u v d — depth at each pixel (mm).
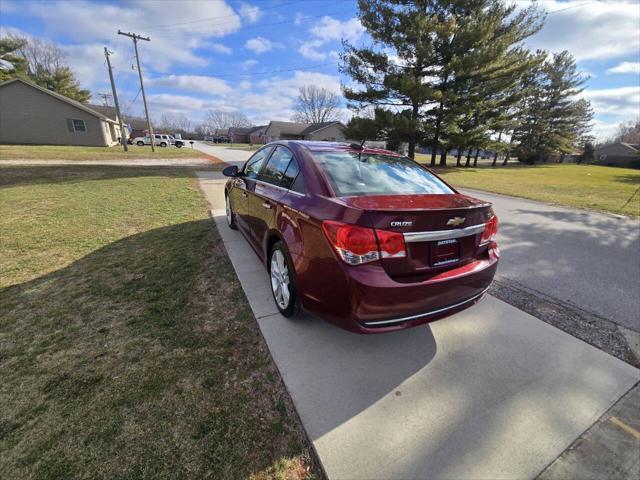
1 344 2250
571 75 37344
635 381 2102
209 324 2545
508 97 22328
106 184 9141
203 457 1518
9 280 3201
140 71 25500
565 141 39844
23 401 1782
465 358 2277
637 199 9766
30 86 28328
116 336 2363
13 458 1478
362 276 1843
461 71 17453
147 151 26469
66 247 4113
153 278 3291
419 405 1864
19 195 7156
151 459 1493
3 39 33125
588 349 2412
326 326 2562
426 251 2006
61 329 2430
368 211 1854
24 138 29000
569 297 3221
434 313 2088
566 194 10898
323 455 1553
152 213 5965
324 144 3068
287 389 1937
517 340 2500
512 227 5961
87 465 1456
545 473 1519
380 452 1582
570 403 1914
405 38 17484
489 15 18094
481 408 1862
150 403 1793
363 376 2066
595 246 4859
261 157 3771
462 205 2197
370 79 19094
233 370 2074
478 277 2238
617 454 1614
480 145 21281
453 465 1537
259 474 1461
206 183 10312
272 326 2529
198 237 4570
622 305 3072
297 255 2234
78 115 30688
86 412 1723
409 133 18984
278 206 2600
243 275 3363
